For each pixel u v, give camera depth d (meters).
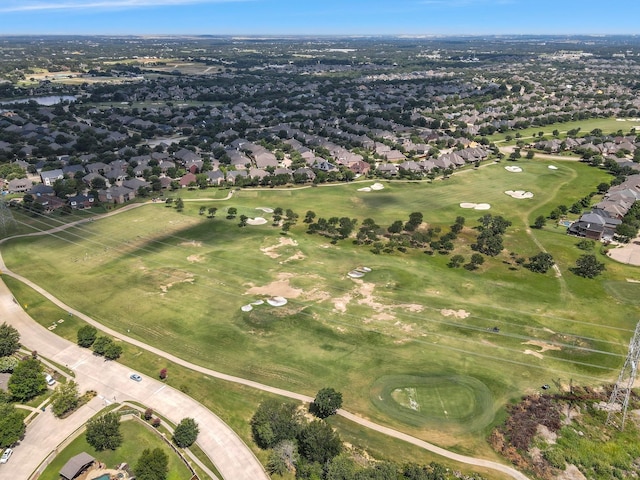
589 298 114.94
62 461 69.81
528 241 148.62
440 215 170.88
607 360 92.50
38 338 99.44
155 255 137.00
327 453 69.56
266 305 110.50
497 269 129.88
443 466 69.75
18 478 67.06
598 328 102.69
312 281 122.31
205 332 101.00
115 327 103.19
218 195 192.25
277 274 126.00
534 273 127.69
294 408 80.31
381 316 106.75
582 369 90.06
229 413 79.75
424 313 108.06
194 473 67.81
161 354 94.44
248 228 157.38
